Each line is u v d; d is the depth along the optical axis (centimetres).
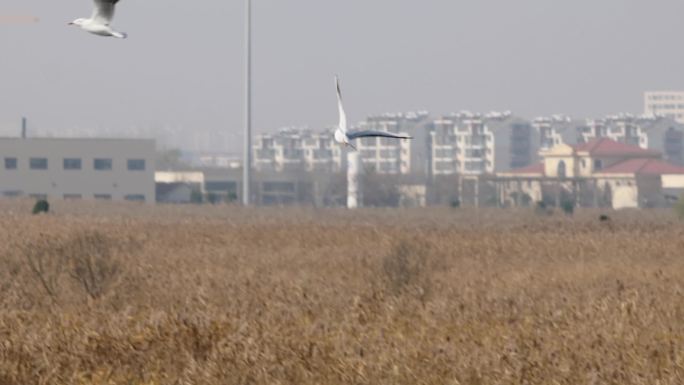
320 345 7925
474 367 7219
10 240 19100
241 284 13038
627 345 8244
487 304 11075
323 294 12175
